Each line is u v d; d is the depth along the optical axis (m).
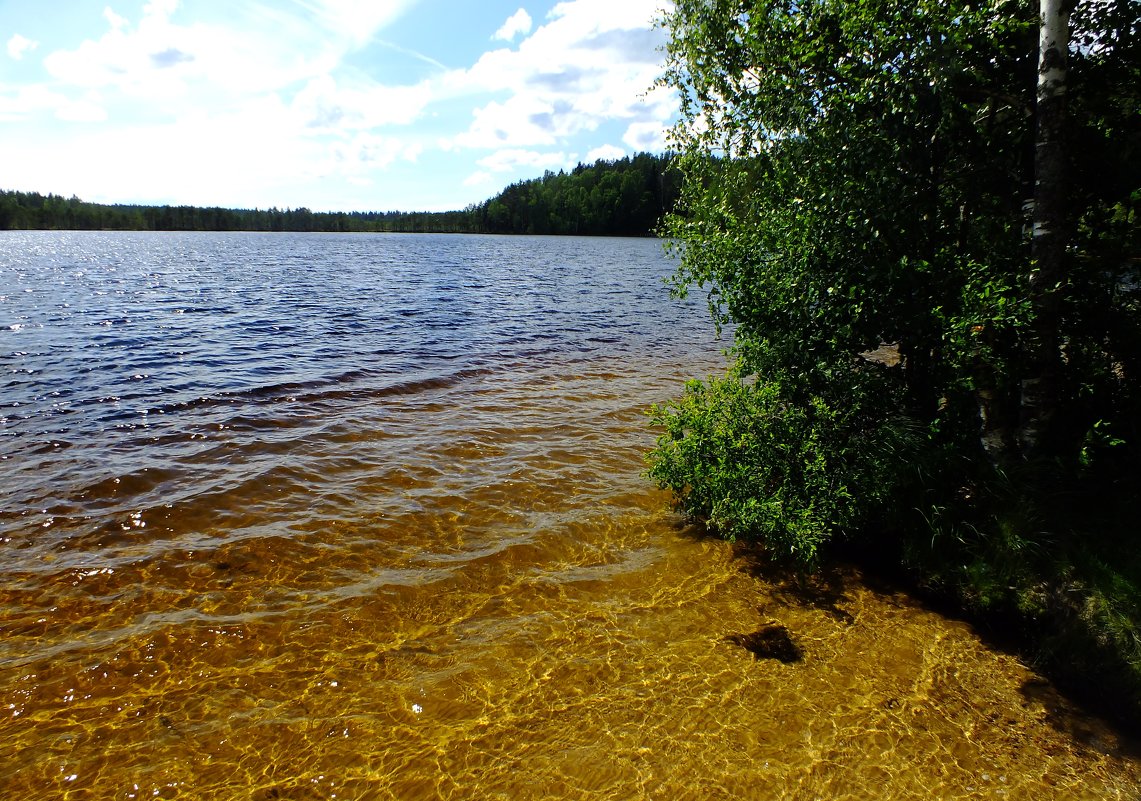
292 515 7.01
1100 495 5.43
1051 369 5.51
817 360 6.39
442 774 3.77
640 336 19.42
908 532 5.99
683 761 3.90
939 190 6.12
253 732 4.06
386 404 11.30
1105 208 5.64
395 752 3.93
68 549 6.13
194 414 10.23
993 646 5.09
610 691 4.50
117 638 4.89
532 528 6.92
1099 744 4.12
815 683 4.63
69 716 4.13
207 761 3.83
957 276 5.66
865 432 6.49
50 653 4.70
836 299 6.24
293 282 33.47
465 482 8.07
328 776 3.75
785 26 6.14
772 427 6.57
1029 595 5.08
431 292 29.56
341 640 5.00
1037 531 5.25
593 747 4.00
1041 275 5.34
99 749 3.89
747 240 6.84
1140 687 4.26
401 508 7.29
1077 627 4.68
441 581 5.87
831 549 6.52
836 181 6.21
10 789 3.59
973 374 5.80
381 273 40.78
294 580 5.80
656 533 6.91
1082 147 5.65
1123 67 5.38
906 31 5.52
